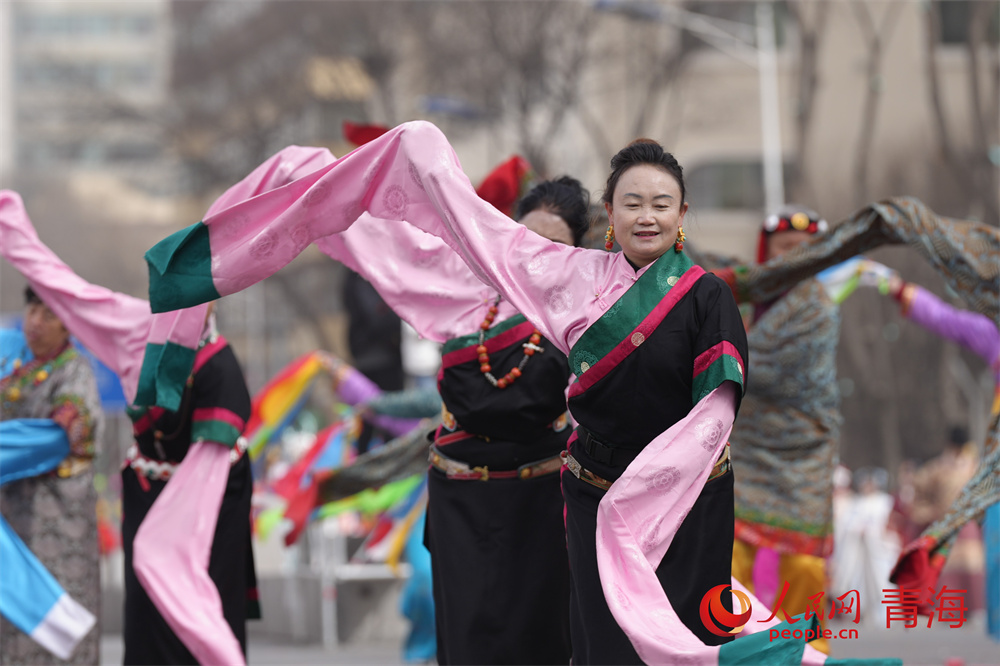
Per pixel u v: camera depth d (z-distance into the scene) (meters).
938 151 72.19
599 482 10.87
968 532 33.28
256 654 25.09
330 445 25.14
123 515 14.67
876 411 75.62
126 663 14.20
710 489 10.63
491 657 12.74
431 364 33.09
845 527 36.81
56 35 177.38
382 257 13.70
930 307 20.62
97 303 14.97
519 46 69.81
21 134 132.25
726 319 10.43
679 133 78.50
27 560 15.34
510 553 12.80
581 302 10.91
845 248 14.56
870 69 75.25
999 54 71.88
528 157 70.94
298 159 13.70
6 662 15.57
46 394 15.98
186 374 13.80
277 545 32.28
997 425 13.40
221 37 87.94
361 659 23.66
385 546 27.58
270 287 96.25
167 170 97.25
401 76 77.38
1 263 94.75
